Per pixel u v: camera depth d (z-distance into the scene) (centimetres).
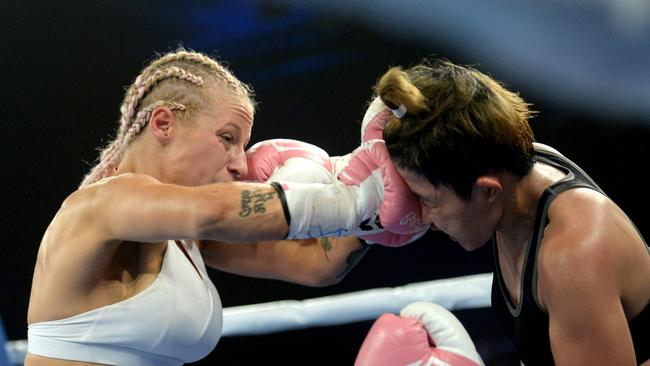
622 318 200
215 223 213
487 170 212
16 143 520
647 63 543
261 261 303
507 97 222
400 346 232
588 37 546
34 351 251
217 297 272
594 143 554
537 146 245
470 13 545
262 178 279
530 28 548
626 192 552
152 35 529
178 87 252
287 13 537
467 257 538
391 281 542
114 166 265
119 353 248
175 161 252
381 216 225
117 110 527
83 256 235
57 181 527
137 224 221
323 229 226
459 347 233
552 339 208
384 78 213
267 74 544
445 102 209
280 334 490
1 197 522
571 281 199
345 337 487
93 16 518
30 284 526
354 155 234
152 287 246
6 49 511
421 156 210
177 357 262
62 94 521
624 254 206
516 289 241
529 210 225
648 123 548
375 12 540
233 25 536
